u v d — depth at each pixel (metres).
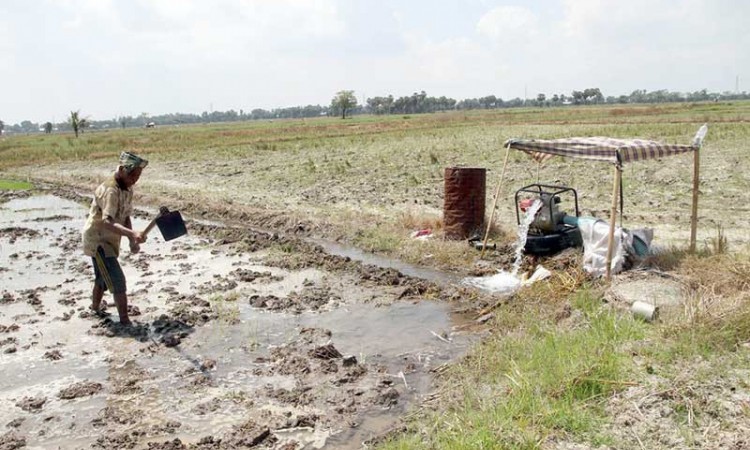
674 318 5.89
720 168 17.64
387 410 5.15
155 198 17.02
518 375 5.10
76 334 6.95
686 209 12.53
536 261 8.85
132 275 9.48
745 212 12.01
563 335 5.89
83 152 35.12
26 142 51.22
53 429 4.91
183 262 10.28
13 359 6.26
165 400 5.36
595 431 4.27
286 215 13.34
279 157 27.53
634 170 17.97
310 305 7.88
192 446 4.60
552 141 8.87
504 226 11.05
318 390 5.50
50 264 10.32
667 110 73.62
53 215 15.67
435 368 5.92
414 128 50.38
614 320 6.02
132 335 6.88
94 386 5.57
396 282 8.72
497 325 6.82
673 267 7.84
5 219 15.09
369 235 11.30
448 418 4.72
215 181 20.22
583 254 8.56
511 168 19.48
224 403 5.30
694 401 4.46
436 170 19.75
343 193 16.25
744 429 4.10
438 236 10.84
